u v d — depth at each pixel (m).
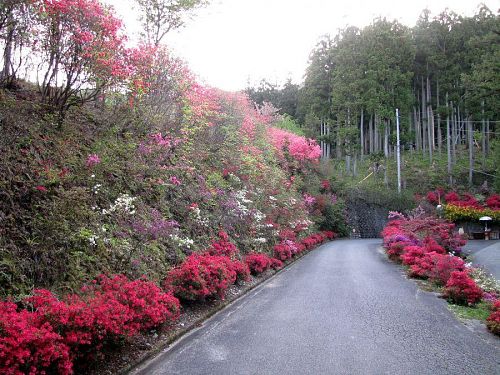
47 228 5.78
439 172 43.03
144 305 5.37
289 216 19.64
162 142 9.79
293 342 5.82
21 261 5.25
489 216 30.14
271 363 5.00
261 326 6.71
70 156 7.56
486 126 45.06
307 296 9.06
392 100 38.50
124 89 8.80
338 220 33.94
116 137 9.40
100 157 8.19
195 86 11.48
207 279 7.69
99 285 6.02
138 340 5.60
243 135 17.19
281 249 15.24
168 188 10.03
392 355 5.28
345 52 40.62
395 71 38.09
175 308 6.11
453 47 42.28
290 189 23.14
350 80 39.62
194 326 6.82
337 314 7.41
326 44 46.97
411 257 13.59
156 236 8.09
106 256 6.65
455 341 5.91
